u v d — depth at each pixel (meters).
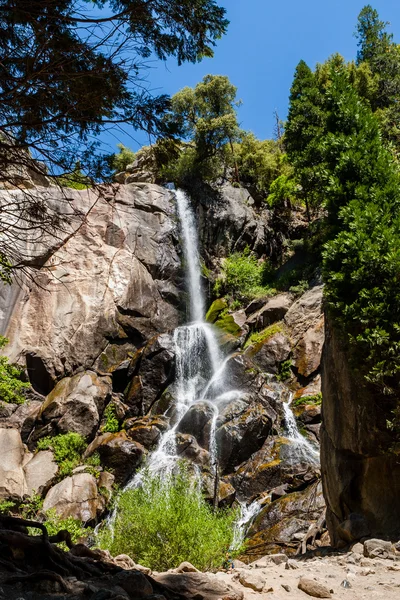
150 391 19.38
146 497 8.32
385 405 6.50
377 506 6.53
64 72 3.98
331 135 8.21
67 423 17.50
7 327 20.02
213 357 20.69
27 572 3.03
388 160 7.91
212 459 15.87
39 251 19.39
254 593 3.58
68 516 14.10
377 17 28.58
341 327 6.92
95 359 20.16
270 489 14.87
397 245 6.61
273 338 20.12
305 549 10.57
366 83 25.47
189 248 25.64
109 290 21.30
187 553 7.12
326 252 7.16
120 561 4.04
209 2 4.25
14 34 3.96
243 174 31.08
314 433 16.39
